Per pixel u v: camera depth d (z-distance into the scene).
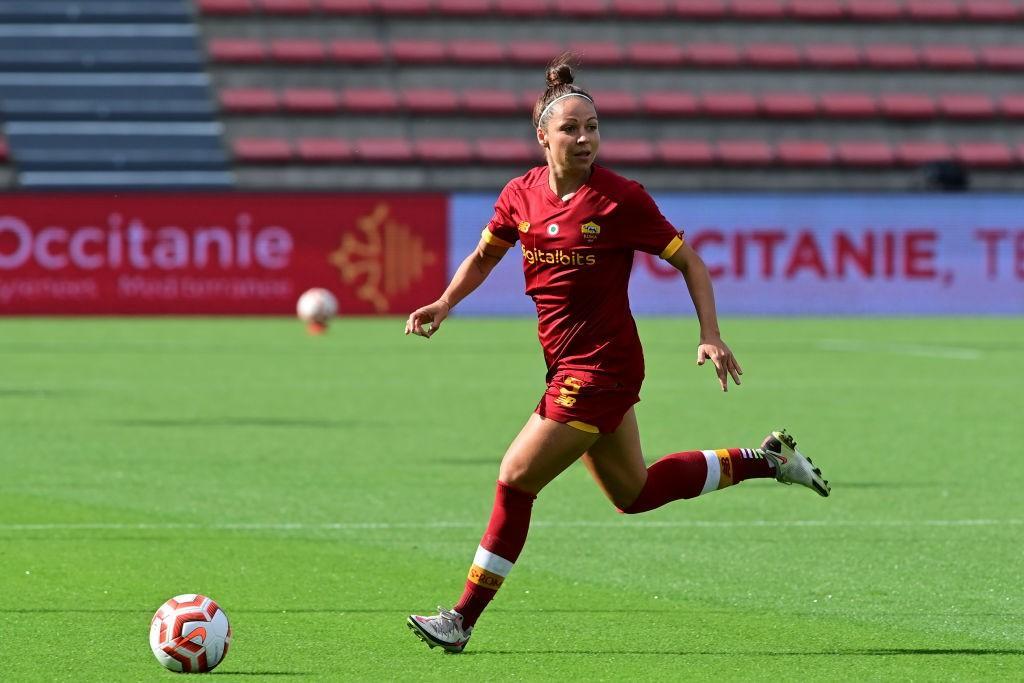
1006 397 56.59
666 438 44.81
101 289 93.94
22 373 63.84
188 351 74.44
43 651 20.69
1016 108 131.88
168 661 19.27
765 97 130.12
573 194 19.69
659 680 19.25
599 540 29.80
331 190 95.81
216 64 125.75
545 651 20.88
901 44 134.88
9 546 28.72
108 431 46.03
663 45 132.75
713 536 30.27
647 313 98.94
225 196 94.75
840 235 100.00
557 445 19.69
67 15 126.69
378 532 30.44
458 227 97.12
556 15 132.50
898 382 61.84
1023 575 26.47
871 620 22.97
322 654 20.62
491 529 19.97
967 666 20.06
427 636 19.69
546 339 20.11
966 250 101.00
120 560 27.44
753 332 87.81
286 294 95.69
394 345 78.62
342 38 129.75
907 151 128.62
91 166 117.38
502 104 126.75
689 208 98.75
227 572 26.45
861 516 32.53
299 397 55.72
